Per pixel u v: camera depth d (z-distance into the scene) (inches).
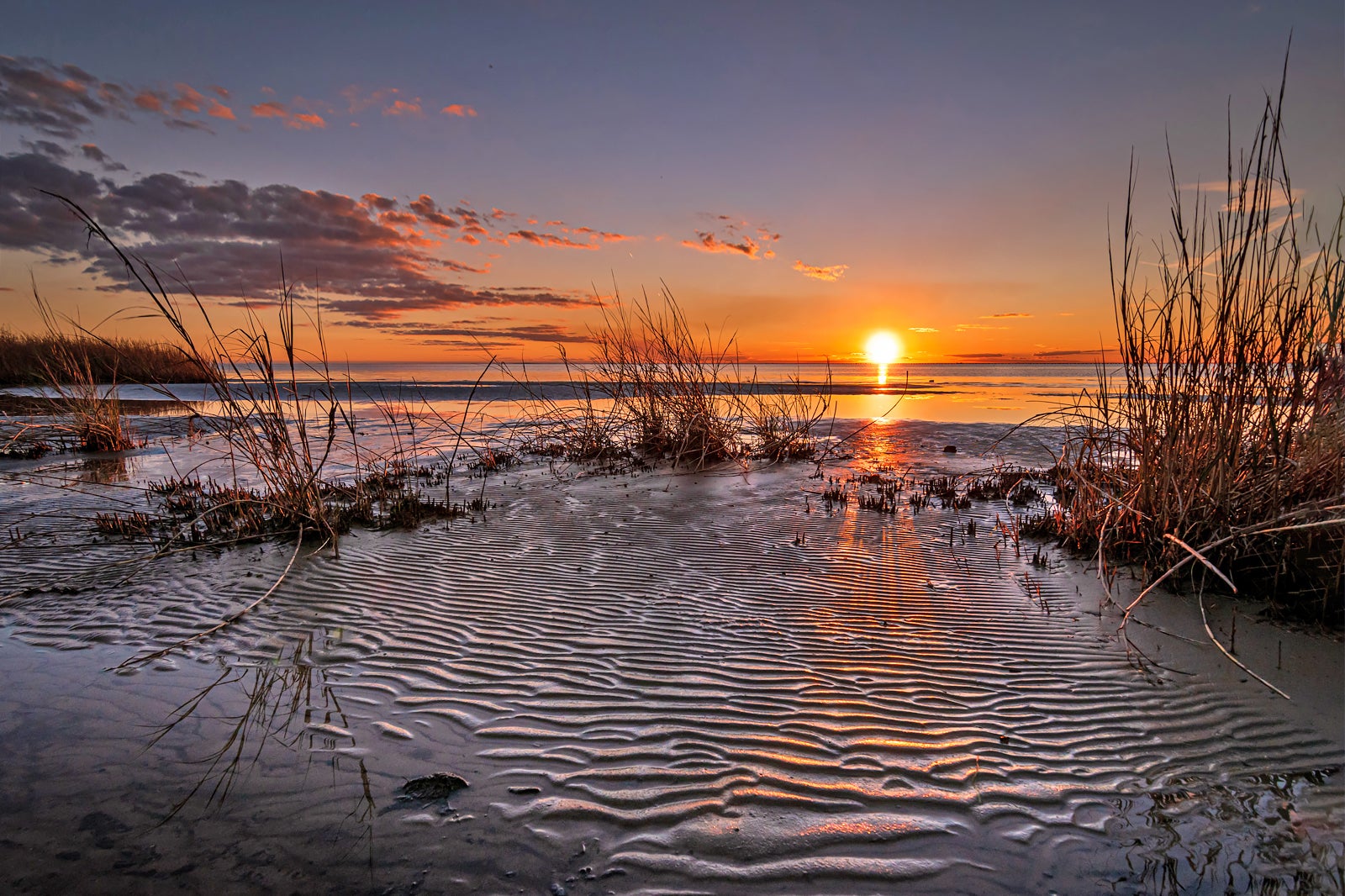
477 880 94.1
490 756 121.6
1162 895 90.8
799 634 171.6
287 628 175.9
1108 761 119.3
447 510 297.4
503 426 641.0
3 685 144.9
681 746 124.3
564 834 102.7
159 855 97.3
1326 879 93.0
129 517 285.3
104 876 93.4
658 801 109.7
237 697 141.6
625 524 282.5
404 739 126.6
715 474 403.9
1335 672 144.9
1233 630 162.4
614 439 505.7
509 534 267.7
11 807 106.7
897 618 181.5
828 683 146.5
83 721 131.5
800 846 100.3
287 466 268.2
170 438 559.2
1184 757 119.6
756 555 239.1
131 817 105.2
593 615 183.8
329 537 257.0
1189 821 104.5
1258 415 190.7
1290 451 186.9
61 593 200.2
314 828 103.5
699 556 238.5
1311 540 171.8
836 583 209.0
